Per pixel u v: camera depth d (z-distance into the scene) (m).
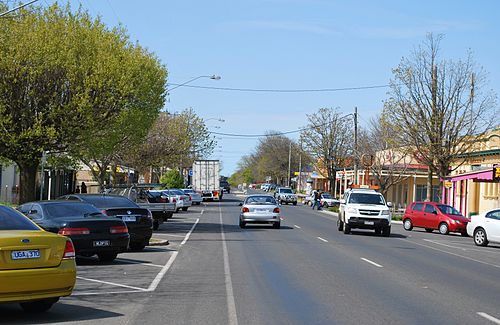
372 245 25.09
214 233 29.09
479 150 47.84
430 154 43.81
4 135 26.83
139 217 20.42
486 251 25.55
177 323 9.64
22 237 9.45
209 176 71.88
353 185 55.75
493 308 11.44
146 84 31.66
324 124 83.38
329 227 36.16
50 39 27.36
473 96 43.12
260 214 32.69
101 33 29.80
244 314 10.40
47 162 31.66
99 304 11.16
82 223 16.36
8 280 9.16
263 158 136.50
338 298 12.12
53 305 10.97
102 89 28.00
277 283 13.94
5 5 27.95
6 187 45.59
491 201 45.34
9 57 26.09
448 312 10.91
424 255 21.88
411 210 38.59
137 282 13.85
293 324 9.67
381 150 62.81
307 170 127.94
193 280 14.27
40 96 27.31
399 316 10.43
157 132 52.56
